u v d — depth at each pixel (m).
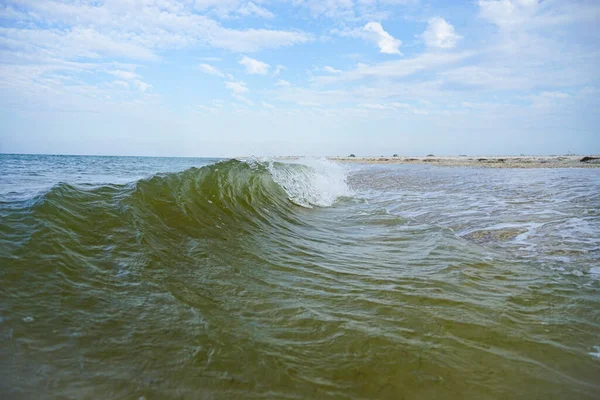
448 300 3.09
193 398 1.74
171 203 4.89
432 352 2.28
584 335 2.59
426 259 4.36
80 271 2.84
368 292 3.22
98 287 2.69
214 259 3.71
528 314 2.89
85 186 4.51
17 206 3.55
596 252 4.66
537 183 12.24
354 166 26.00
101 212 3.90
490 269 3.99
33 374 1.76
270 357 2.12
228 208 5.71
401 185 13.32
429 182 14.03
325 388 1.90
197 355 2.07
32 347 1.96
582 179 13.30
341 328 2.52
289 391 1.86
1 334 2.00
